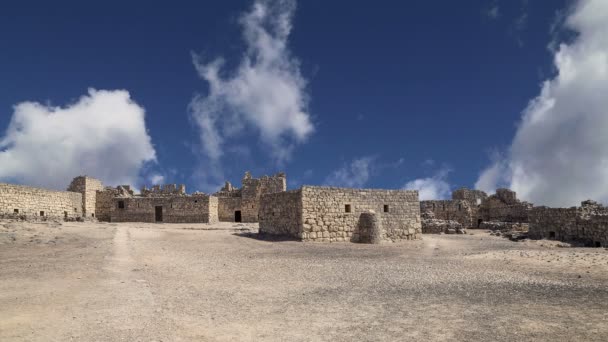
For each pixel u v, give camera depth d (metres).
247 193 63.94
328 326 11.59
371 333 10.95
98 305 13.14
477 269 22.00
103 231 36.38
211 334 10.75
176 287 16.62
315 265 23.41
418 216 43.56
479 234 54.31
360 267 22.77
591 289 16.22
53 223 38.62
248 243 35.19
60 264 20.52
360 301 14.56
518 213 65.38
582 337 10.38
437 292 15.97
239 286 17.20
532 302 14.12
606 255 25.78
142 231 39.72
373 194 41.53
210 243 34.09
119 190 63.97
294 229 38.78
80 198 58.34
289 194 39.69
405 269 22.06
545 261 23.84
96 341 9.92
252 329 11.26
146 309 12.92
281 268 22.17
